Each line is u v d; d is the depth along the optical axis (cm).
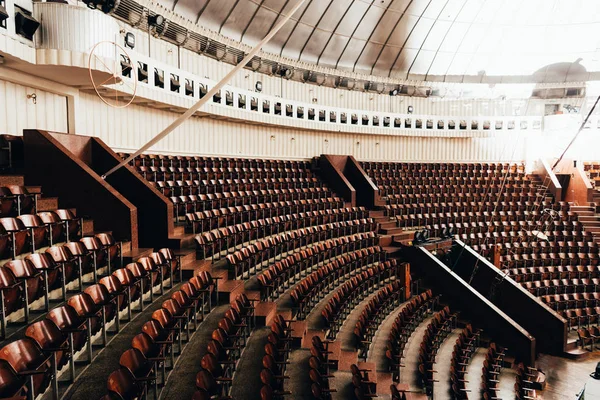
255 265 688
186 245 666
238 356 434
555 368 798
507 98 1574
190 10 958
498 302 946
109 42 586
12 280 337
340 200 1143
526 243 1173
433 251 1036
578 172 1448
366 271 830
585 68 1537
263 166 1145
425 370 525
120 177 660
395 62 1453
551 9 1443
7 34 480
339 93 1377
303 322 554
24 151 573
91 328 352
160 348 339
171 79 866
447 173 1449
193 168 916
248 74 1141
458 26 1433
